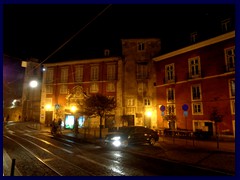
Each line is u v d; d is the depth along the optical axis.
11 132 22.42
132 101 29.02
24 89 42.12
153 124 27.27
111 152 11.61
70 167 7.94
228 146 13.91
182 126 23.47
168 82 25.98
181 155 10.68
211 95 20.95
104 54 31.69
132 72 29.64
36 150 11.62
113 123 28.72
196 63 23.05
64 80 33.44
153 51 29.42
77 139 17.45
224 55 20.28
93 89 31.22
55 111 32.81
